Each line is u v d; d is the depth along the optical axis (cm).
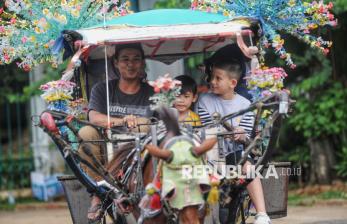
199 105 777
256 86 709
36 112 1570
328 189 1370
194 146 593
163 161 600
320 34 1127
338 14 1192
